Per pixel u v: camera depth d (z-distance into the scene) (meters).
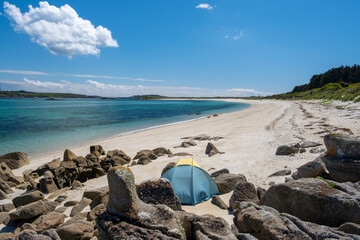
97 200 9.16
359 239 4.39
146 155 16.72
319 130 21.56
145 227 4.42
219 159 15.34
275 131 24.44
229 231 5.09
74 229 6.79
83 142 24.52
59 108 84.50
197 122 39.25
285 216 5.30
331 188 6.27
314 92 103.25
